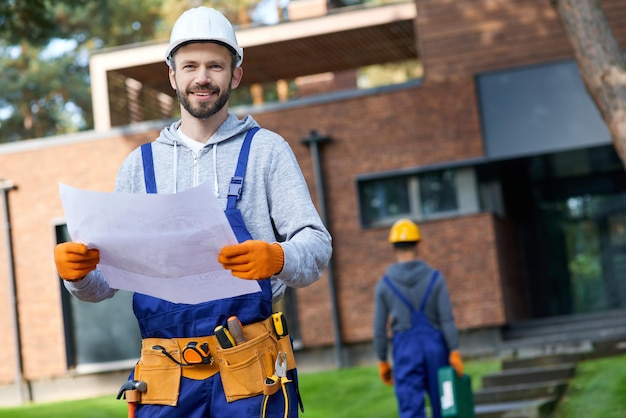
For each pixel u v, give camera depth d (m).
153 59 17.00
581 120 15.26
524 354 14.43
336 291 15.65
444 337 7.26
